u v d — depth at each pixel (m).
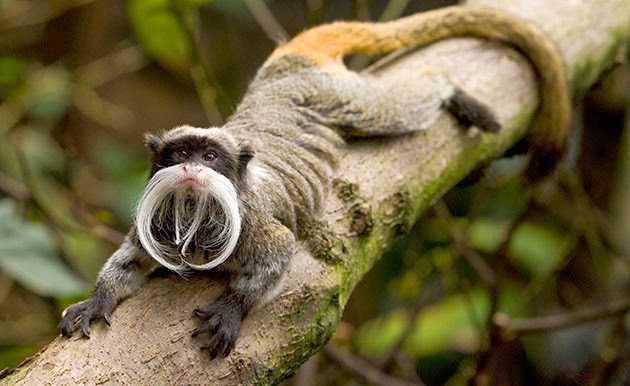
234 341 4.77
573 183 9.61
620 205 11.39
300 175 5.57
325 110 6.02
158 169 5.16
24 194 8.87
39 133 11.74
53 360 4.48
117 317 4.76
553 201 11.11
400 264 11.30
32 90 11.40
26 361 4.55
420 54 7.03
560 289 10.91
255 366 4.78
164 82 16.17
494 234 10.30
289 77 6.28
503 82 6.96
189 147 5.08
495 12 7.21
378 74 6.70
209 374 4.63
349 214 5.59
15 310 11.80
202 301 4.91
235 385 4.69
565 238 10.59
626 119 11.19
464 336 10.00
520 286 10.84
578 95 7.95
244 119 5.90
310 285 5.12
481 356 7.88
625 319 8.70
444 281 9.69
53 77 11.72
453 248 9.23
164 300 4.88
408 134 6.22
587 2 8.02
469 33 7.26
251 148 5.16
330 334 5.17
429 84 6.40
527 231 10.52
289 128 5.84
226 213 4.85
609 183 11.38
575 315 8.09
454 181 6.51
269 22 9.43
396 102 6.16
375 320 10.45
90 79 12.66
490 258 10.85
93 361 4.49
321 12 9.00
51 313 9.70
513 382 10.52
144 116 15.36
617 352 8.40
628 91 11.08
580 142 11.12
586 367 10.38
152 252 4.84
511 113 6.91
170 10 8.44
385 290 11.27
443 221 9.26
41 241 7.78
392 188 5.88
